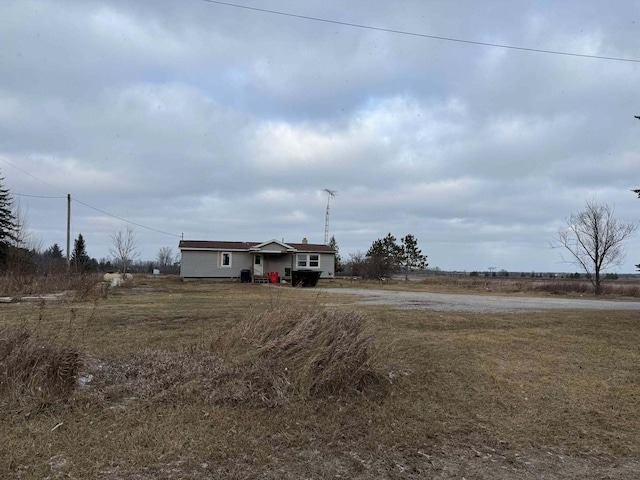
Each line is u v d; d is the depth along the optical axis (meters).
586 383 5.68
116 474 3.04
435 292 24.67
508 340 8.24
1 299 13.20
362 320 5.72
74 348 4.90
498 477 3.25
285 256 34.56
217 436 3.69
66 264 22.64
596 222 27.95
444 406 4.74
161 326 8.46
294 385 4.71
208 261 32.72
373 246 47.59
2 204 31.80
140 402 4.34
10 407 4.04
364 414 4.35
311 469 3.25
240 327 5.98
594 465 3.48
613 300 21.53
